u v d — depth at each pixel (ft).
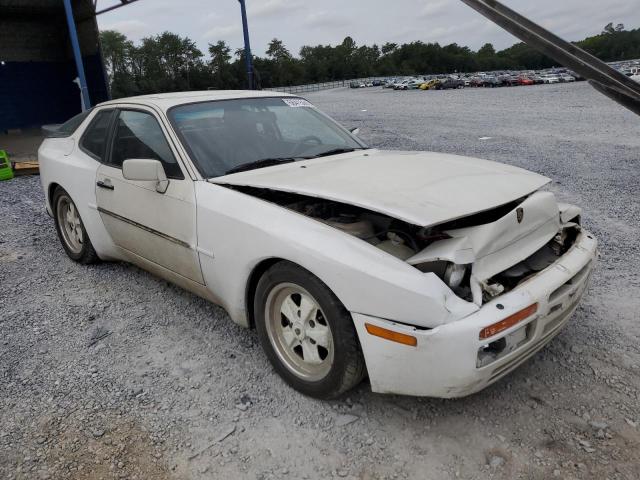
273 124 12.06
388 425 7.83
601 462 6.89
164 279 12.87
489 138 38.78
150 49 345.31
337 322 7.55
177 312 11.73
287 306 8.63
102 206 12.44
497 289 7.23
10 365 9.83
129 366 9.66
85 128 13.79
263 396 8.66
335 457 7.25
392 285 6.90
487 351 7.09
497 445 7.30
